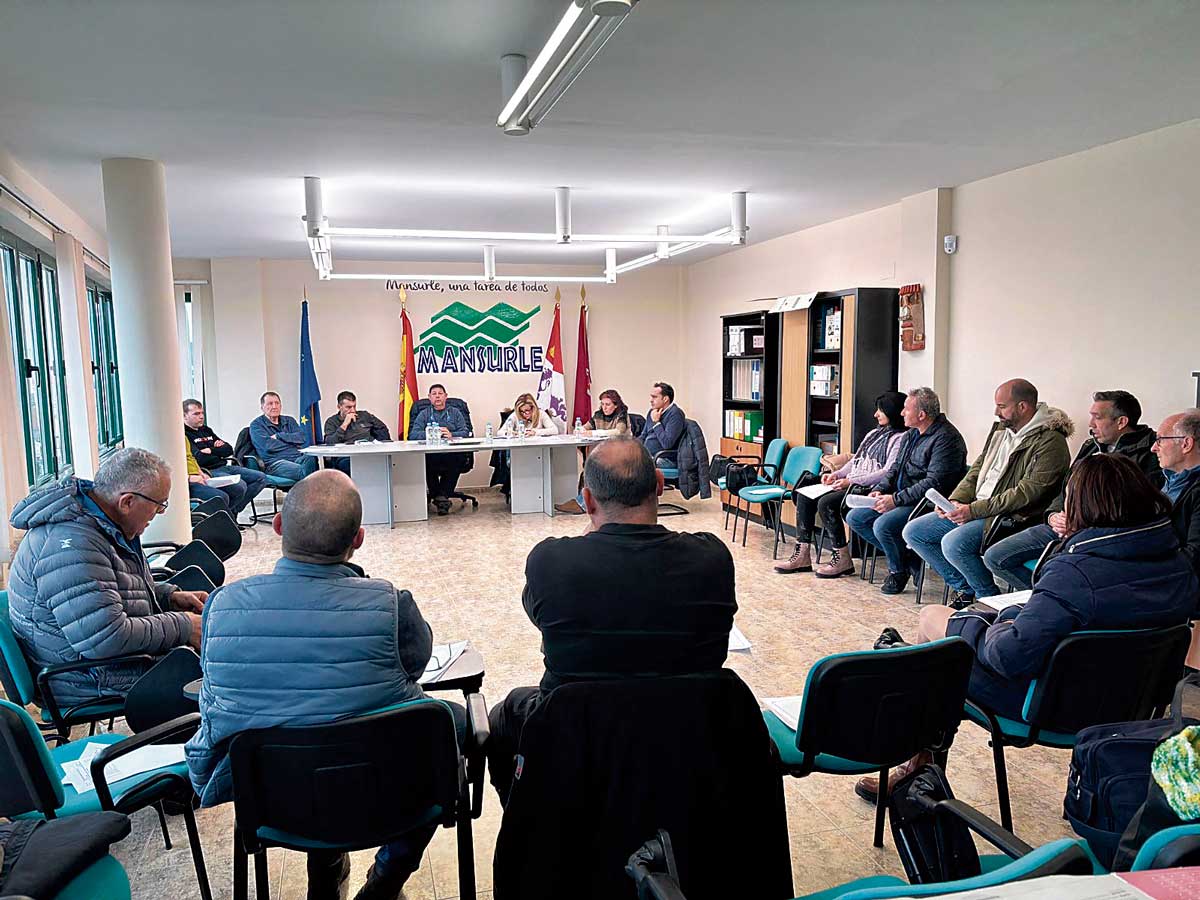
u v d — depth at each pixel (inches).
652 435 318.7
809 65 130.0
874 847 98.7
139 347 185.2
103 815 64.4
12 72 127.8
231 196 226.1
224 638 69.4
